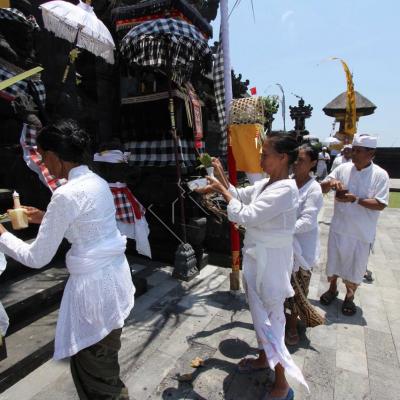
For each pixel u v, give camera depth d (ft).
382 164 61.16
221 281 13.66
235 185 11.69
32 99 11.33
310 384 7.81
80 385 5.65
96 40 11.55
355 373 8.20
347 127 16.93
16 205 5.64
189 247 13.97
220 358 8.70
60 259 11.87
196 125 14.70
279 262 6.84
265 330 6.81
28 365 7.75
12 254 4.99
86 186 5.10
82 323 5.13
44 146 5.17
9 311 8.39
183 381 7.83
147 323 10.35
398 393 7.56
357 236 10.71
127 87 16.75
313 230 9.47
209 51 12.14
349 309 11.15
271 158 6.73
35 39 14.14
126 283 5.59
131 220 12.11
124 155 12.28
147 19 13.34
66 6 10.36
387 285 13.74
